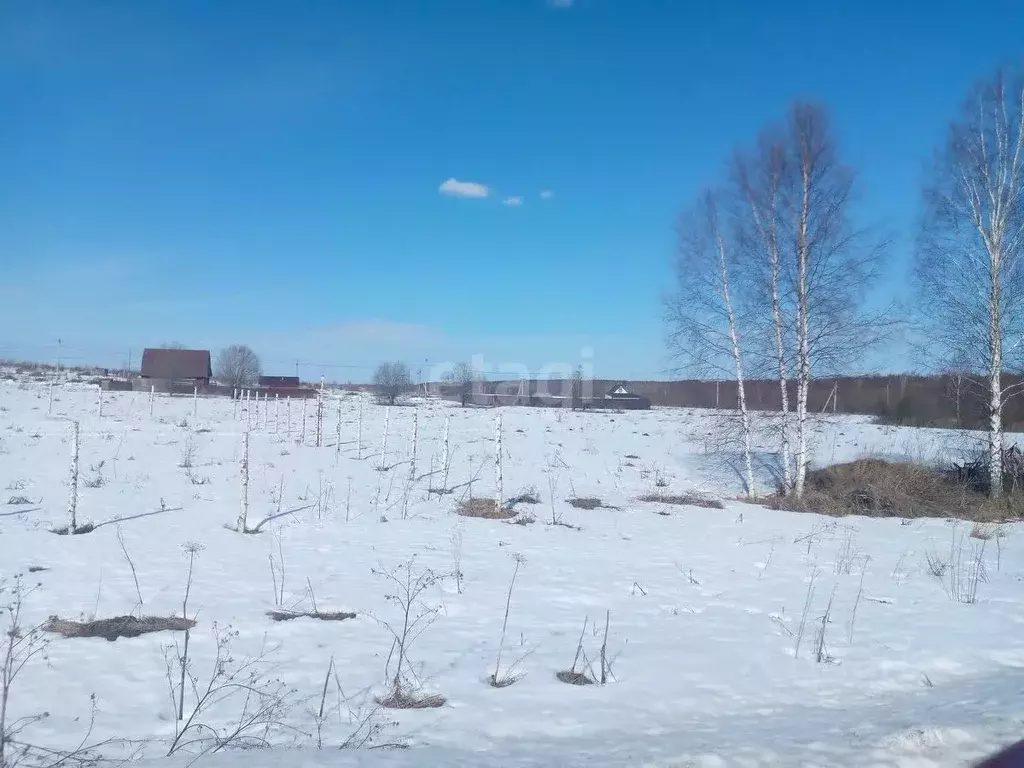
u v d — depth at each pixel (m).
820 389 26.69
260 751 4.97
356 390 60.66
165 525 12.70
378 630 7.90
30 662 6.57
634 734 5.46
